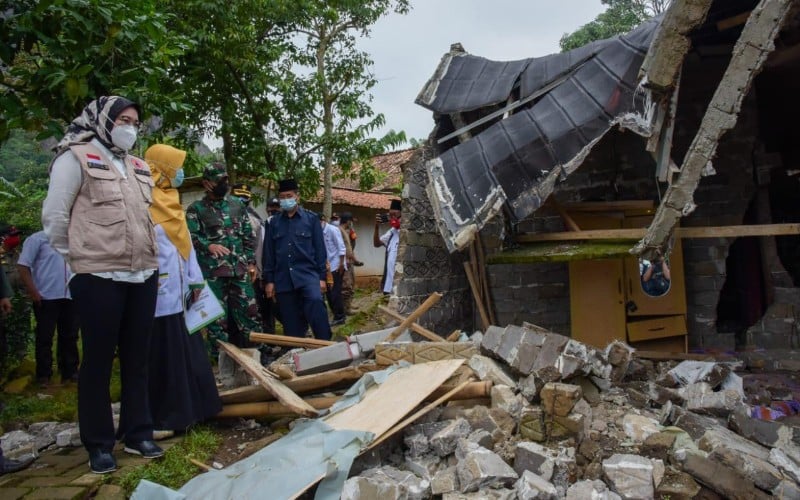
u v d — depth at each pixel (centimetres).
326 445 381
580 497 350
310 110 1323
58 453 420
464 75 775
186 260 455
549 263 812
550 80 679
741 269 807
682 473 383
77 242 357
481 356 504
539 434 412
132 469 377
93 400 371
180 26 1059
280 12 1205
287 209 655
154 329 433
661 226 507
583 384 484
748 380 610
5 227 676
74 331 643
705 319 746
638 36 637
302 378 505
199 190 1367
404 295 698
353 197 1919
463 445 387
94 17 473
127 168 383
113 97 369
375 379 480
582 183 796
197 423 469
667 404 455
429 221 760
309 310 649
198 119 1226
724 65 742
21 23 455
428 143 749
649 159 772
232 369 552
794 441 422
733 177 744
